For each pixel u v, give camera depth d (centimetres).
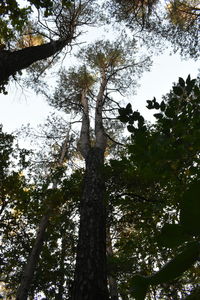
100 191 450
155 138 145
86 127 802
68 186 633
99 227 377
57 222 692
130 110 181
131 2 845
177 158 152
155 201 444
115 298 661
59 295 643
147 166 163
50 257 689
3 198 694
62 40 560
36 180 765
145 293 24
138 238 443
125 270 574
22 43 791
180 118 169
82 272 305
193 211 22
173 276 23
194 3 854
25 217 705
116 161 174
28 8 426
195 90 178
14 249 705
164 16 874
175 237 23
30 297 674
